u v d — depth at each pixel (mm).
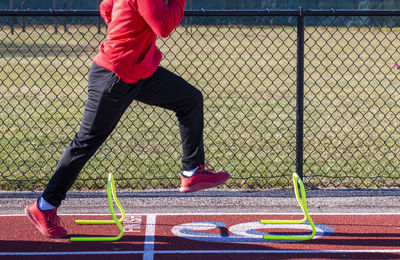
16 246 4008
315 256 3906
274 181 5531
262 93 11344
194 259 3838
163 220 4562
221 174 4137
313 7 32750
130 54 3562
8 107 9547
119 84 3670
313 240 4176
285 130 8055
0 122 8312
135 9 3500
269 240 4176
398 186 5430
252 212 4766
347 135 7395
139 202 4941
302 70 5062
